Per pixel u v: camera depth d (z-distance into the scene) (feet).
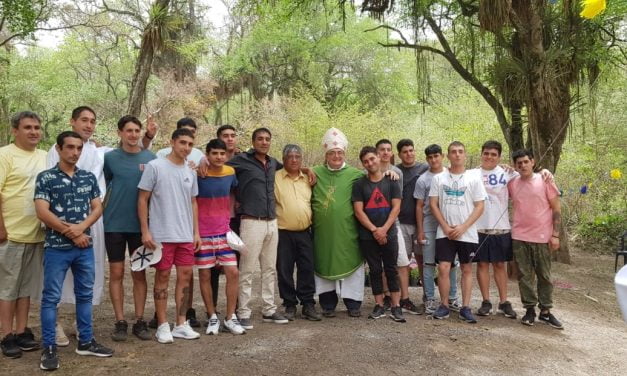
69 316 16.40
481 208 16.63
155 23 31.68
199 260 14.62
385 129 52.70
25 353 12.75
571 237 40.19
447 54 32.83
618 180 40.40
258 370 12.06
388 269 16.53
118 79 84.94
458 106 54.03
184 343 13.71
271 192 15.71
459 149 16.89
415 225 18.48
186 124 16.15
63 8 48.93
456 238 16.56
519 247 17.01
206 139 67.05
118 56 84.58
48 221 11.81
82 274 12.51
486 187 17.42
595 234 38.40
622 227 37.83
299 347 13.56
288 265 16.55
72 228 12.03
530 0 24.32
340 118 51.90
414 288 21.99
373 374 12.16
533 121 26.11
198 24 71.67
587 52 26.78
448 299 17.34
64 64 86.12
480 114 49.57
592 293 23.34
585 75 30.45
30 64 72.64
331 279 16.75
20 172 12.67
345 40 73.97
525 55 25.41
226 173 14.92
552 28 26.73
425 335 14.99
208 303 14.76
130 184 13.85
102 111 74.59
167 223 13.64
